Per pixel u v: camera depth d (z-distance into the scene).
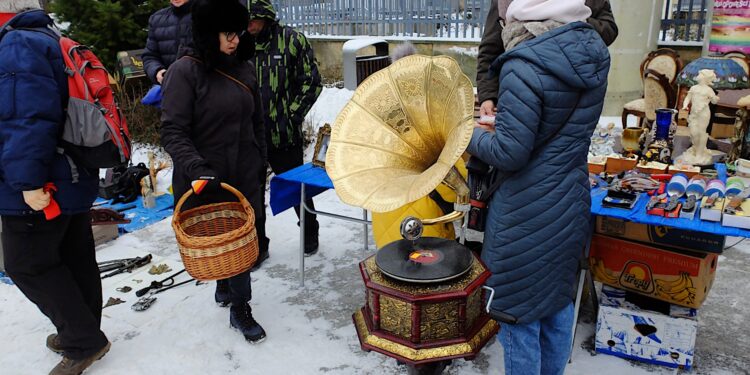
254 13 3.38
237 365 2.74
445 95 1.65
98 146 2.38
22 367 2.76
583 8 1.82
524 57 1.78
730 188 2.34
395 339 1.44
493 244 2.05
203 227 2.63
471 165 2.14
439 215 2.50
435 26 7.95
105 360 2.78
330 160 1.77
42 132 2.13
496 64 1.92
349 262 3.82
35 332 3.05
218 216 2.66
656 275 2.50
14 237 2.36
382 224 2.65
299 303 3.31
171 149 2.46
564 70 1.74
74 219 2.63
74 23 6.54
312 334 2.99
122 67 6.33
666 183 2.65
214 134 2.60
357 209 4.74
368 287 1.45
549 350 2.21
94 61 2.45
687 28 6.74
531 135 1.80
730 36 5.56
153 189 5.10
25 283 2.45
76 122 2.31
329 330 3.02
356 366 2.71
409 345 1.42
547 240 1.96
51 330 3.07
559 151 1.89
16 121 2.10
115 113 2.49
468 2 7.72
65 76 2.27
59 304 2.50
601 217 2.60
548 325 2.18
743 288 3.24
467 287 1.41
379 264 1.48
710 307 3.06
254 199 2.84
